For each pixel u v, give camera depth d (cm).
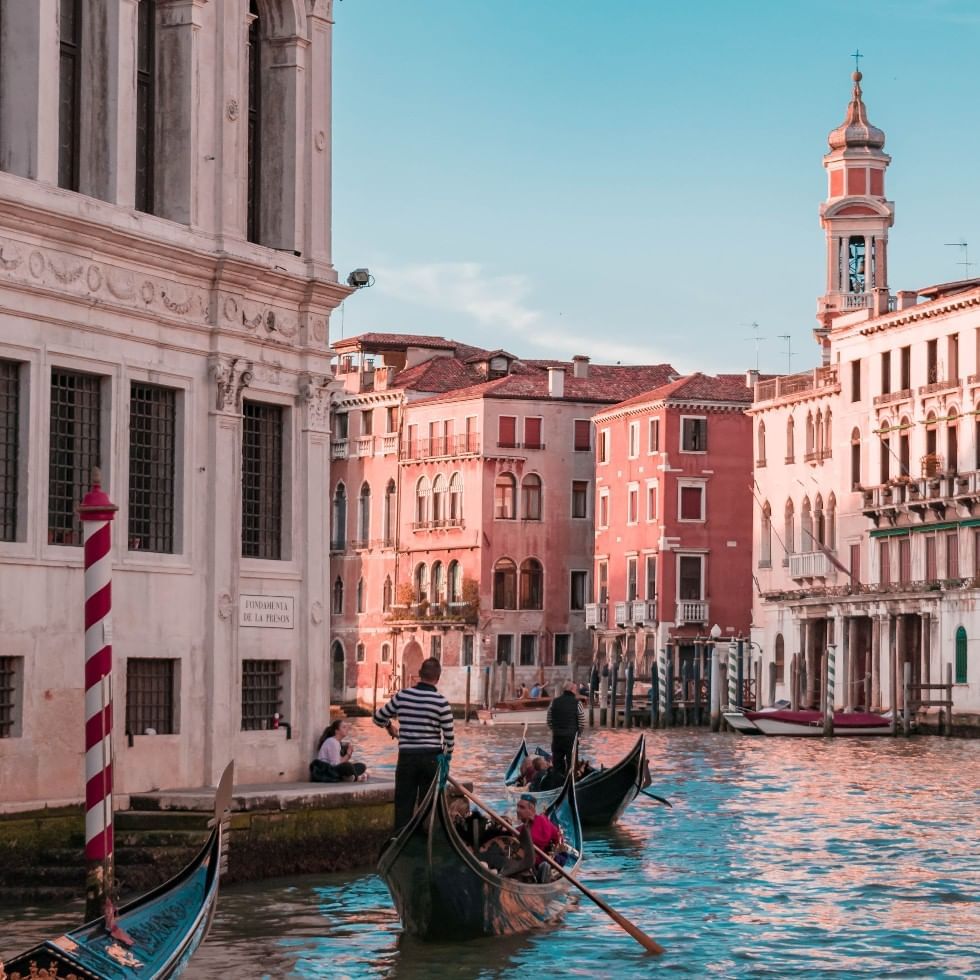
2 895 2545
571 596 11750
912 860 3278
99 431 2761
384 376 12375
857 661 9162
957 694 8244
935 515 8594
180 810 2750
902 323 8975
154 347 2838
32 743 2614
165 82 2938
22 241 2592
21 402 2622
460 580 11650
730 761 6203
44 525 2639
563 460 11725
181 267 2877
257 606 3042
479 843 2550
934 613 8438
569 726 3850
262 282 3036
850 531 9362
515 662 11575
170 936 1889
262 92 3188
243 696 3045
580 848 2917
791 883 2981
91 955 1777
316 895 2678
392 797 3014
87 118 2786
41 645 2631
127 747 2777
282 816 2823
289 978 2162
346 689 12475
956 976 2245
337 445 12656
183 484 2900
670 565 10662
